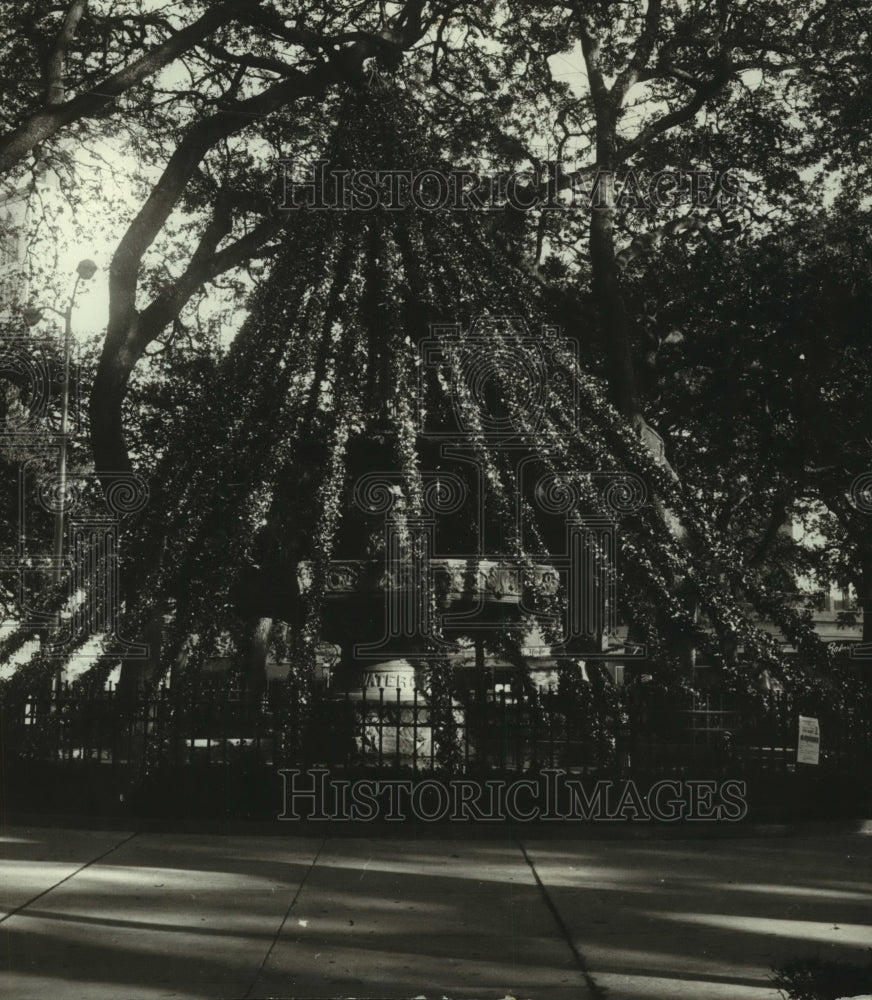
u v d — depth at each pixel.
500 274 16.42
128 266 20.16
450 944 7.06
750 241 25.55
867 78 23.91
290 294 15.42
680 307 25.45
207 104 22.19
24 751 12.24
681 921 7.61
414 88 20.39
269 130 22.48
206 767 11.70
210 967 6.52
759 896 8.36
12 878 8.70
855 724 12.48
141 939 7.07
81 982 6.21
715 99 25.89
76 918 7.55
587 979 6.35
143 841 10.30
